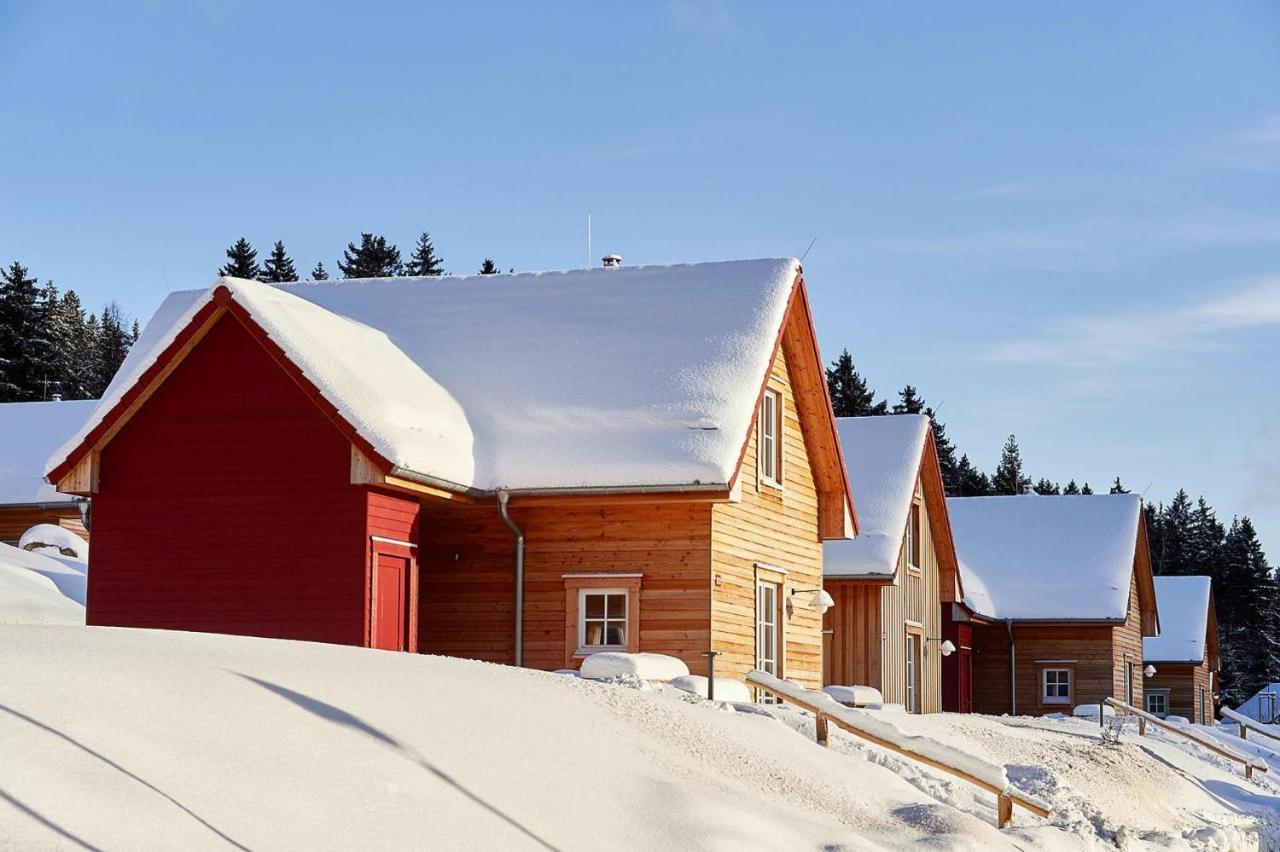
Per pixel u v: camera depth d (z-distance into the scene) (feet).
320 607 69.62
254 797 28.86
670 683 63.82
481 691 40.88
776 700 80.84
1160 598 203.82
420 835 29.66
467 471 74.38
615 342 83.82
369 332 82.53
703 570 74.64
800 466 92.89
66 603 87.56
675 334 83.71
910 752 50.80
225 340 72.84
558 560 76.43
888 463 116.57
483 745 36.19
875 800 44.47
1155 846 54.90
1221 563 384.47
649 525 75.51
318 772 31.04
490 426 78.59
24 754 27.22
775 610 86.69
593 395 79.61
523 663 76.02
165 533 72.54
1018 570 157.58
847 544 108.99
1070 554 158.71
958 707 136.98
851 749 52.90
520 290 90.99
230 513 71.67
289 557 70.38
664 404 77.66
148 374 72.23
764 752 45.62
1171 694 197.06
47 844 24.03
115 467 73.77
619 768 38.19
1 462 136.46
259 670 36.96
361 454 69.21
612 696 46.34
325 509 70.18
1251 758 95.55
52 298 351.46
